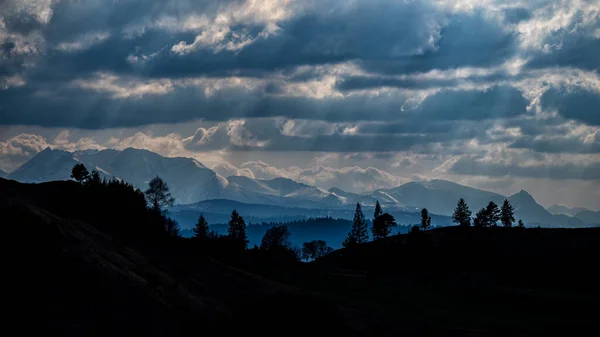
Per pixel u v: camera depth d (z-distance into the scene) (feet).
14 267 263.70
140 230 384.06
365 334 311.47
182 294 306.14
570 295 497.05
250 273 428.56
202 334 270.67
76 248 292.20
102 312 259.80
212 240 497.46
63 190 378.73
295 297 297.74
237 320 283.59
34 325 241.14
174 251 379.96
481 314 430.20
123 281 284.82
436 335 336.29
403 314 395.75
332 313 298.56
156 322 268.21
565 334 371.97
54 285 262.67
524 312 444.55
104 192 398.21
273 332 279.90
